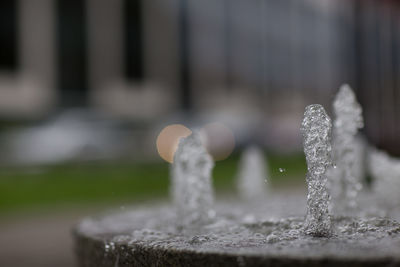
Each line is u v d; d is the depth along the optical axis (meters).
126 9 24.95
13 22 20.95
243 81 30.95
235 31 30.59
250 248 1.17
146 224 1.83
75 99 22.88
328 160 1.48
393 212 1.86
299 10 35.50
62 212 7.04
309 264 1.03
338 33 33.75
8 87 20.59
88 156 15.09
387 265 0.99
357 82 9.39
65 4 22.81
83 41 23.34
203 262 1.16
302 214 1.86
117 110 24.12
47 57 22.05
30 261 4.30
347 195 2.02
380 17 10.75
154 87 25.78
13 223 6.31
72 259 4.37
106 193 8.88
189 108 27.33
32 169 13.41
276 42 33.53
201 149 2.12
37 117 21.20
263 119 30.03
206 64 28.59
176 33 27.06
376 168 2.37
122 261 1.38
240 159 18.97
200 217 1.98
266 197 2.81
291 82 34.38
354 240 1.22
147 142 17.70
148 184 10.23
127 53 24.88
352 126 2.12
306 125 1.53
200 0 28.44
